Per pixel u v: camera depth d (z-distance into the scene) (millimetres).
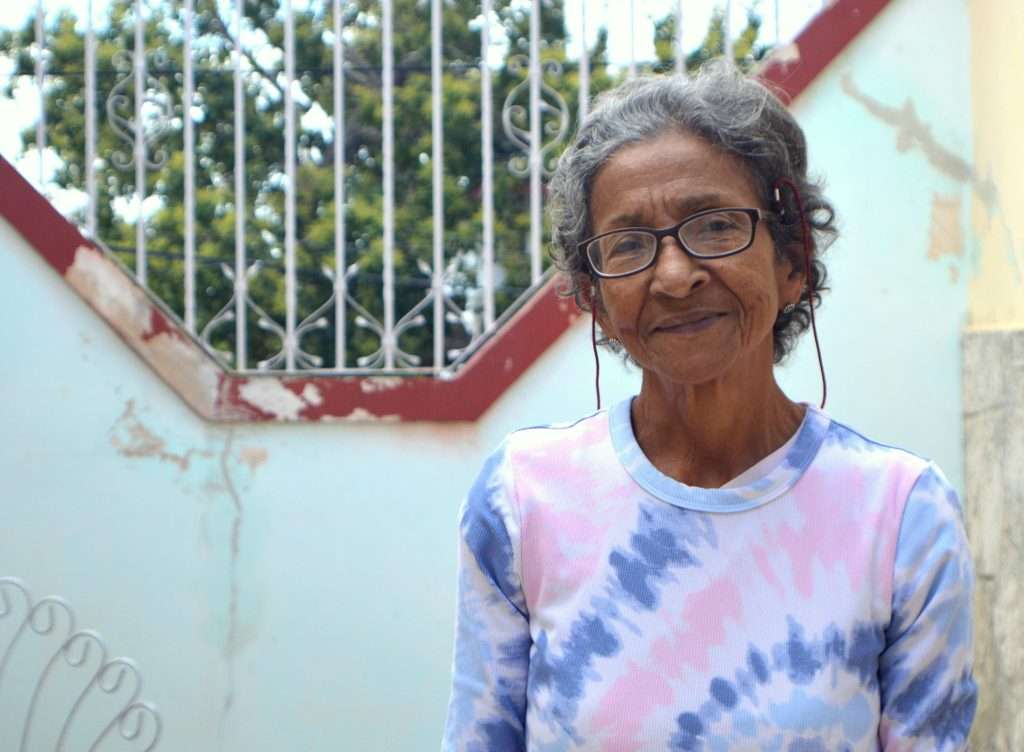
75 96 5176
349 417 3609
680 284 1417
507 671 1558
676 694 1409
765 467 1488
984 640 3396
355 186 5285
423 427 3615
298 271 5098
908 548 1428
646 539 1477
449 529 3598
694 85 1493
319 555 3607
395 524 3605
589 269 1577
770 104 1504
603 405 3586
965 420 3564
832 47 3590
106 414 3641
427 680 3578
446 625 3578
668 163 1448
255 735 3584
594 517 1508
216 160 5219
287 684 3590
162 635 3607
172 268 5117
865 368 3605
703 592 1440
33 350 3656
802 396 3621
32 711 3588
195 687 3596
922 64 3588
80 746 3594
